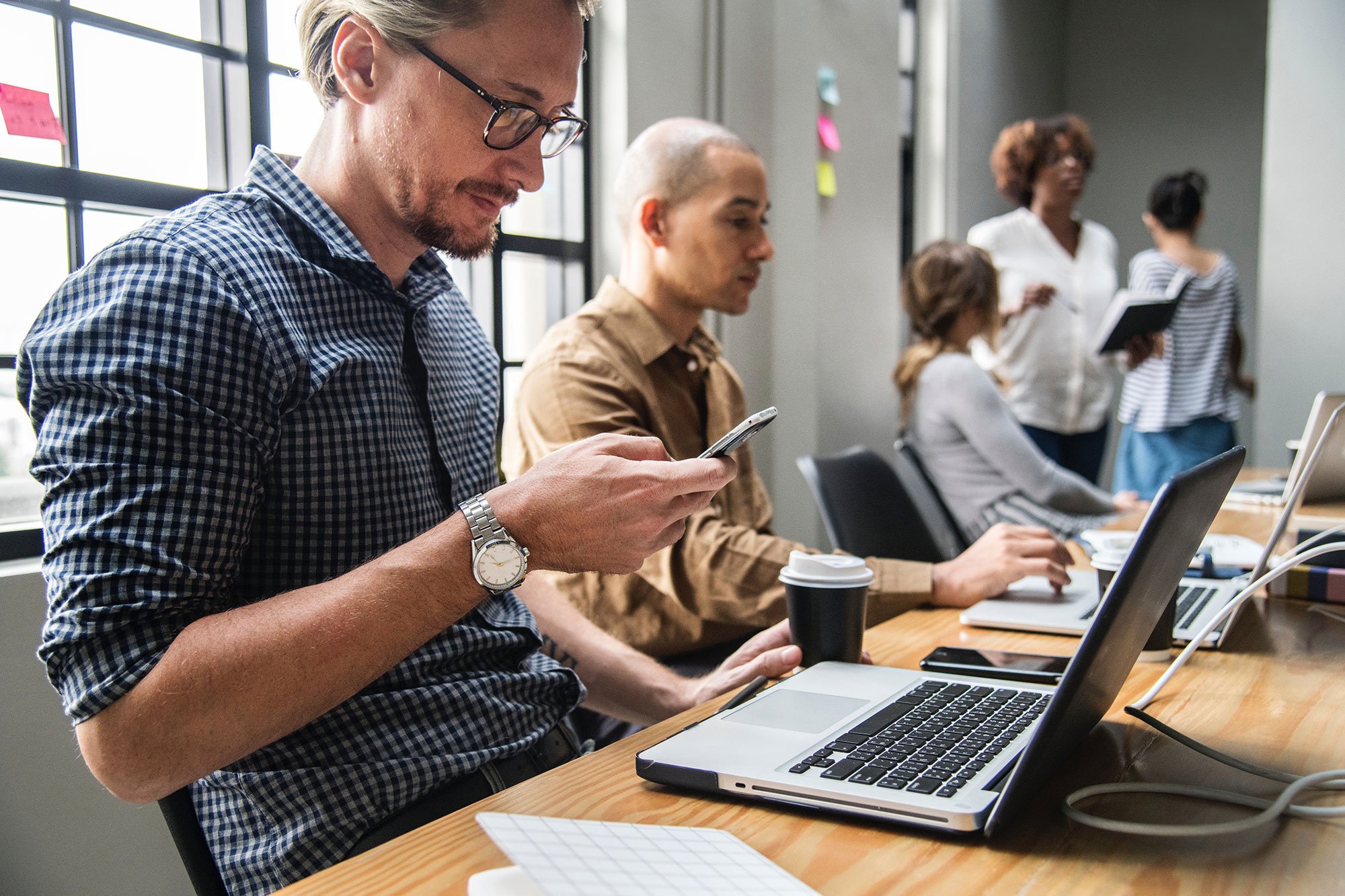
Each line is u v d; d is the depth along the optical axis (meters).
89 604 0.75
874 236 3.89
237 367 0.86
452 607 0.83
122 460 0.79
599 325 1.76
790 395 3.42
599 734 1.54
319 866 0.89
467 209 1.00
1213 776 0.80
